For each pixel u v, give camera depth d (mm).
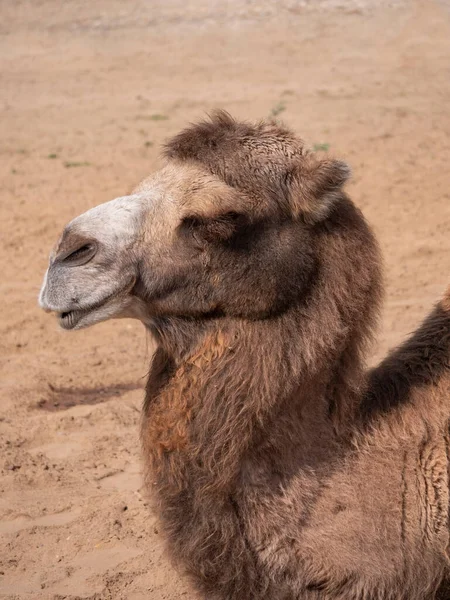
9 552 6621
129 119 18656
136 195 5199
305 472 4980
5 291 11250
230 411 4910
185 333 5062
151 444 5082
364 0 26031
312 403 5031
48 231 13016
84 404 8719
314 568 4945
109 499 7195
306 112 18688
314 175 5000
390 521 4969
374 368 5590
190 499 5004
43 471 7562
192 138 5238
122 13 25625
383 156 15969
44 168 15828
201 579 5070
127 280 5074
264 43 23734
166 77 21438
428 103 19312
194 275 5020
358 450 5062
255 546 4973
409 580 5016
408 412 5168
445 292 5680
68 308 5000
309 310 5004
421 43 23500
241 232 5000
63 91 20641
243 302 4961
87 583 6281
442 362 5305
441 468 5094
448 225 12992
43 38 24156
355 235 5145
